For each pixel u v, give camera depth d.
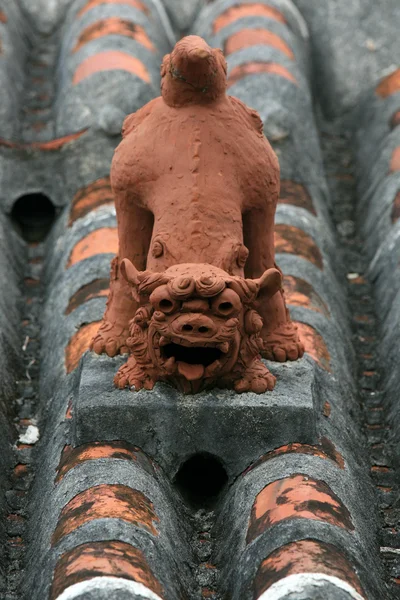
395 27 10.90
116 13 10.20
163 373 5.47
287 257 7.42
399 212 8.26
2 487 5.92
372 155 9.55
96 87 9.05
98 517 4.89
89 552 4.65
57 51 11.05
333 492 5.20
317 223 8.22
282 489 5.15
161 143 5.61
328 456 5.55
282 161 8.66
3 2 10.89
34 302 7.75
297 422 5.54
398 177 8.71
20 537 5.64
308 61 10.72
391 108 9.84
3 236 8.07
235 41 10.02
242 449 5.57
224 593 4.96
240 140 5.64
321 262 7.68
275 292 5.73
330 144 10.24
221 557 5.20
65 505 5.16
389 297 7.64
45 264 8.16
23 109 10.01
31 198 8.75
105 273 7.18
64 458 5.61
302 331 6.62
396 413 6.58
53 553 4.84
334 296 7.58
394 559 5.48
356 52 10.83
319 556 4.61
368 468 6.21
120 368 5.71
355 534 5.01
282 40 10.08
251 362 5.63
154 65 9.65
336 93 10.73
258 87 9.18
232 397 5.57
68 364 6.46
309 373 5.84
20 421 6.53
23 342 7.31
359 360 7.32
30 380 6.95
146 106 5.80
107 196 8.15
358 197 9.33
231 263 5.46
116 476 5.24
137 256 5.88
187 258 5.43
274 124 8.76
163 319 5.21
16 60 10.45
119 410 5.53
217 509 5.60
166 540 5.03
